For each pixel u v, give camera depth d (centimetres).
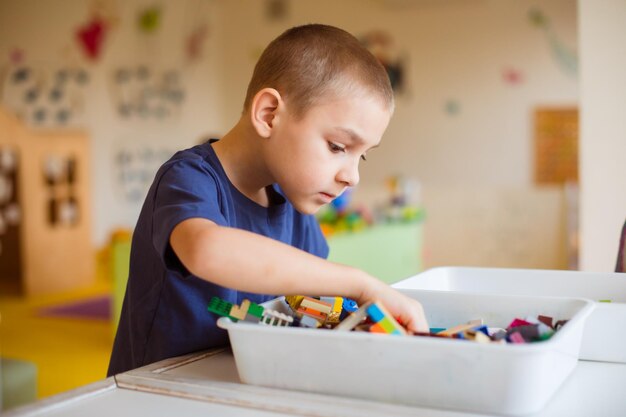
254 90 83
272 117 78
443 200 468
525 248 452
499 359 55
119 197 512
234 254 63
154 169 541
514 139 516
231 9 596
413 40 539
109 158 505
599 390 64
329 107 75
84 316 359
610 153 155
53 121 481
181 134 564
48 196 432
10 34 490
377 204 467
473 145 527
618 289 94
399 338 58
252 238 64
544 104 506
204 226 66
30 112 477
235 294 89
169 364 73
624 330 72
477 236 462
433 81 536
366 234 362
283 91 77
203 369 71
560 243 443
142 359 88
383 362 59
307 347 61
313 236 105
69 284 442
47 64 480
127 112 518
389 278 390
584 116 157
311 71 75
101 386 65
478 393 56
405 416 56
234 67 598
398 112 546
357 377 60
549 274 98
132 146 521
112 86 509
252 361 64
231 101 601
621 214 156
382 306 64
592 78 156
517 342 62
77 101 489
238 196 89
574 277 97
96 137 497
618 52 153
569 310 73
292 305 75
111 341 311
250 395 62
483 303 76
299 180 77
